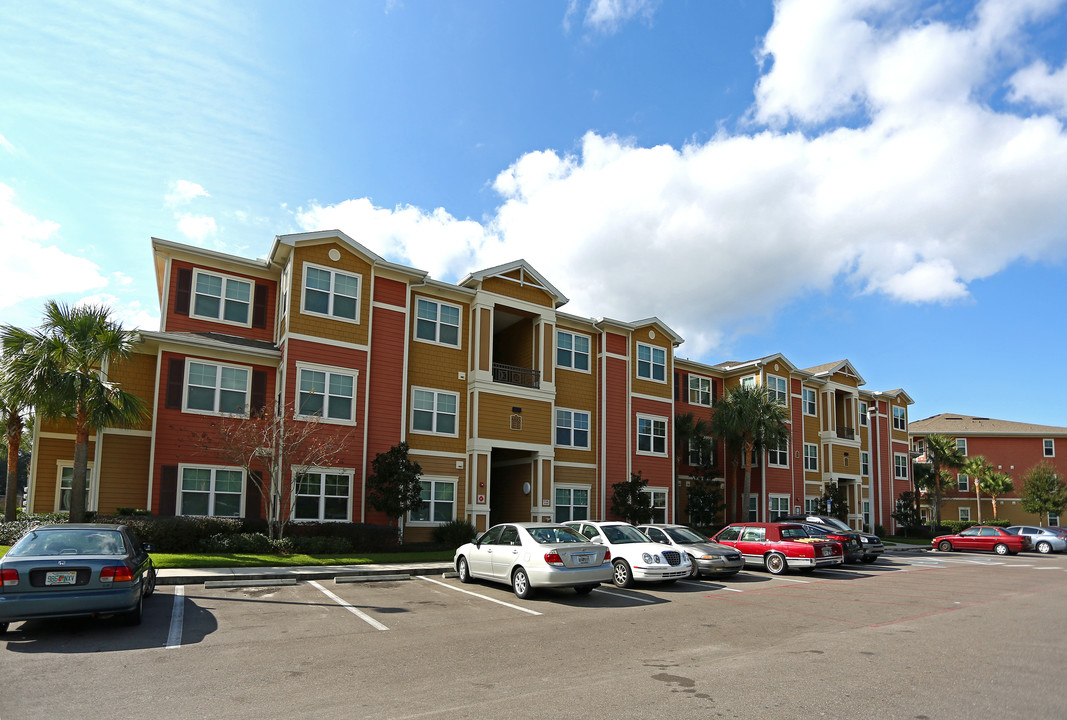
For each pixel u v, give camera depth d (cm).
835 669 815
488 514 2567
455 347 2667
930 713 645
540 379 2817
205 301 2291
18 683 723
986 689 729
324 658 852
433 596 1396
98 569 952
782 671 803
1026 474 5925
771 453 3819
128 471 2062
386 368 2441
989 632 1072
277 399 2148
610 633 1034
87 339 1872
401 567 1780
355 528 2147
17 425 2252
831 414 4238
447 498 2542
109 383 1869
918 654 902
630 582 1597
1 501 4844
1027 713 646
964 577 2000
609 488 3003
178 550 1827
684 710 648
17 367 1788
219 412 2136
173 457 2031
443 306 2669
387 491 2212
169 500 2008
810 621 1165
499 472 3042
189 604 1220
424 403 2550
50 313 1869
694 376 3762
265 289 2422
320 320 2289
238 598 1303
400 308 2512
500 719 618
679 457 3528
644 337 3281
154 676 755
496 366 2739
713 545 1873
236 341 2253
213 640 944
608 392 3088
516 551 1423
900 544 3891
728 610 1280
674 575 1579
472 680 754
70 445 2375
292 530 2066
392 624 1090
